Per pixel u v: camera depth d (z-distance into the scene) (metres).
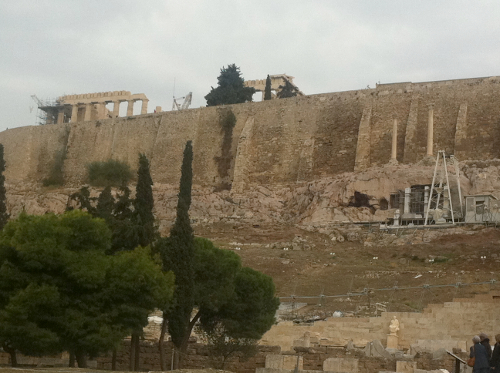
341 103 109.25
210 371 30.23
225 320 39.47
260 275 42.41
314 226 87.75
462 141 96.31
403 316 43.09
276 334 44.53
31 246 33.06
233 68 140.25
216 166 116.06
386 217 86.50
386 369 32.50
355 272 67.69
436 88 102.50
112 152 129.00
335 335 44.00
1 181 53.88
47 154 137.75
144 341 40.66
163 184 117.06
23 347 32.44
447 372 28.58
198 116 120.94
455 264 68.25
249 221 92.38
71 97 161.25
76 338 33.06
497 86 98.88
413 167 90.38
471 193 85.25
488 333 41.06
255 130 114.50
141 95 156.88
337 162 105.69
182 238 38.25
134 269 34.31
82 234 34.66
